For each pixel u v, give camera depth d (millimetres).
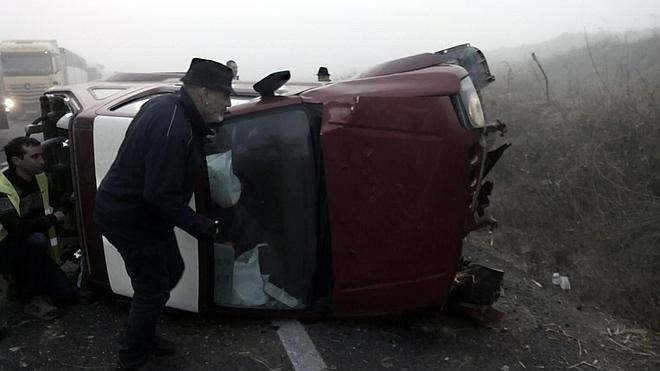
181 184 2213
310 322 2986
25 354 2707
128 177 2244
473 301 3000
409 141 2613
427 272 2758
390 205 2660
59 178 3428
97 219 2305
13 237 2934
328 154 2615
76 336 2865
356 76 2984
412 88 2646
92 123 2881
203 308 2883
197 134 2336
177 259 2607
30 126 3914
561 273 3832
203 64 2271
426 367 2641
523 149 6094
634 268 3617
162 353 2664
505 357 2738
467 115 2660
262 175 2836
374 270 2754
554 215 4707
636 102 5719
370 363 2660
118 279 2979
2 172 3096
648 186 4555
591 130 5652
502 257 4219
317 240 2828
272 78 2754
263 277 2955
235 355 2703
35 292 3088
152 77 4625
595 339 2936
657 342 2900
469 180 2676
